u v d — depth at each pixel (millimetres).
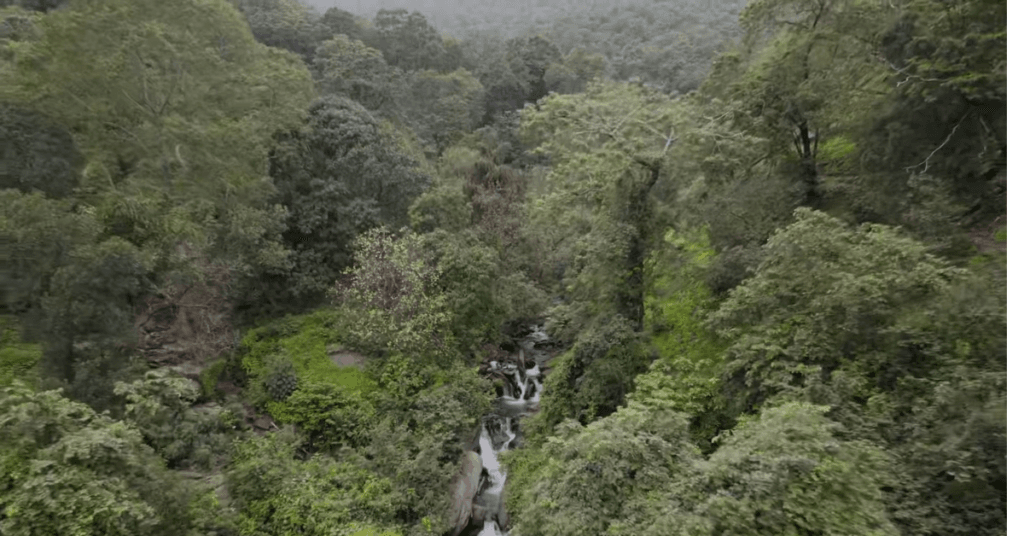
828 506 6449
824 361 10336
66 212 13109
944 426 7949
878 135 14656
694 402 12430
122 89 15383
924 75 12953
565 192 17688
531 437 17062
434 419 15953
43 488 7355
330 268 21922
